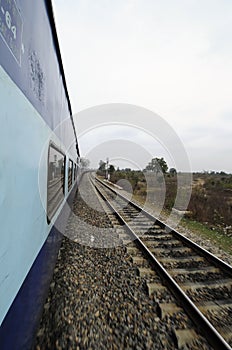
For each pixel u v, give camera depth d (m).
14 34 1.47
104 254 4.80
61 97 4.23
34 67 2.01
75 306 2.97
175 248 5.29
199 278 3.91
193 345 2.40
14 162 1.43
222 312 3.05
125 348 2.33
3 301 1.29
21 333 1.65
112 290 3.39
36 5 2.11
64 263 4.23
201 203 10.77
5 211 1.29
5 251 1.30
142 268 4.11
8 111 1.32
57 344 2.33
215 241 6.36
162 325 2.67
